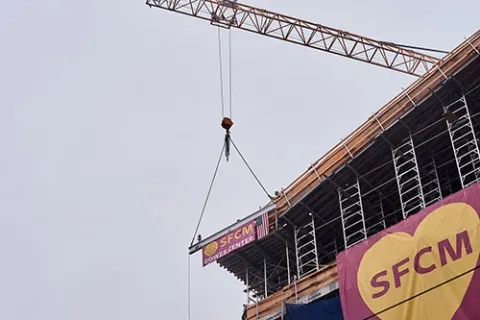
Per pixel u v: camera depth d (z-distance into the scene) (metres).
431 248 40.78
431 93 47.66
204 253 59.28
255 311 54.53
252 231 56.72
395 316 40.75
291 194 55.72
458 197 41.03
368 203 53.91
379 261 43.34
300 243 57.69
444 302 38.69
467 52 46.84
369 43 74.88
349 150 51.81
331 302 46.41
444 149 50.41
